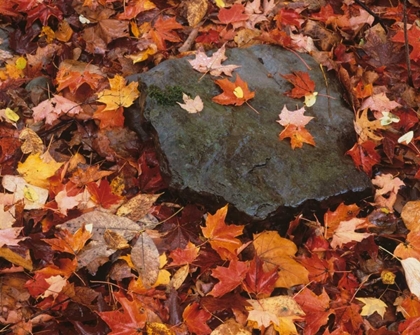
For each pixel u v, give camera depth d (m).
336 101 2.85
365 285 2.64
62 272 2.59
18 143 2.79
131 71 2.94
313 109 2.82
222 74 2.84
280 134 2.73
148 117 2.72
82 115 2.83
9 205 2.67
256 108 2.79
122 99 2.80
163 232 2.65
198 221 2.67
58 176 2.72
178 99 2.75
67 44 3.01
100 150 2.78
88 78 2.88
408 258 2.59
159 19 2.99
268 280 2.58
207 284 2.60
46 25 3.02
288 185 2.66
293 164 2.69
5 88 2.89
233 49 2.91
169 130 2.70
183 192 2.65
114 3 3.08
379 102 2.84
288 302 2.55
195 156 2.67
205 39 3.01
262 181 2.66
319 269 2.62
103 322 2.56
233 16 3.03
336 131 2.78
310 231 2.67
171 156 2.67
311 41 2.99
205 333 2.54
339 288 2.61
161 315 2.56
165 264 2.61
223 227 2.62
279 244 2.62
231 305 2.57
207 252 2.63
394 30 3.05
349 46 3.03
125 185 2.73
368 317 2.61
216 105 2.76
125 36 3.00
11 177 2.70
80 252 2.60
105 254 2.61
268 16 3.09
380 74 2.96
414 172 2.79
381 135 2.82
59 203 2.66
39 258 2.62
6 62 2.97
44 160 2.74
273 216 2.63
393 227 2.70
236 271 2.57
